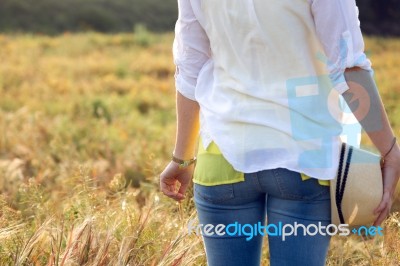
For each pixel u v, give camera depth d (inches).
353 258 163.9
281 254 98.9
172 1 1820.9
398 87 646.5
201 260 149.4
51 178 291.1
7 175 256.2
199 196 103.8
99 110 503.2
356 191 96.3
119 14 1692.9
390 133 96.3
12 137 373.7
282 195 97.0
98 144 366.3
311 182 95.7
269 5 94.7
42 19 1551.4
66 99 576.1
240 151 97.0
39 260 143.8
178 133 110.6
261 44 96.2
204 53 105.8
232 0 97.6
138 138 401.1
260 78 97.5
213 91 102.4
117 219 163.5
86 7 1636.3
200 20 103.1
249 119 97.0
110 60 897.5
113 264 138.7
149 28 1676.9
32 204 187.5
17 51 971.3
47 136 392.8
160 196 186.7
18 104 549.3
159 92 669.3
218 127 99.9
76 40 1135.6
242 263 103.1
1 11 1531.7
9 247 145.7
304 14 94.5
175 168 113.1
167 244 144.7
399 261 145.3
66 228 165.5
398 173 97.5
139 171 301.4
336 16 93.2
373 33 1621.6
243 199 100.2
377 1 1654.8
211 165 100.8
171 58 949.2
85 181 185.5
